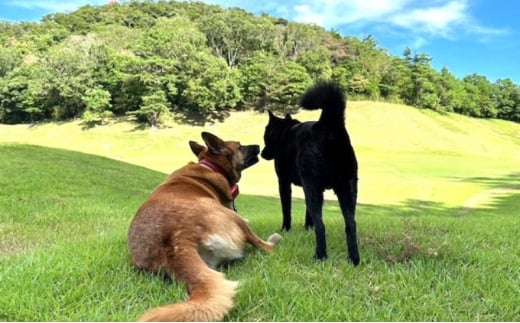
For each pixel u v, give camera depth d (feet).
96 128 182.09
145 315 6.84
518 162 129.39
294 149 13.56
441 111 229.04
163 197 10.68
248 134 176.24
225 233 10.12
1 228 19.95
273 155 15.15
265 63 204.74
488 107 251.39
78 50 197.67
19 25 302.04
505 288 9.30
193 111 197.77
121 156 147.84
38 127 191.42
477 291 9.18
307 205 11.34
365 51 264.31
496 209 54.75
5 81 197.16
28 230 19.75
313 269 10.50
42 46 241.96
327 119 10.85
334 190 11.20
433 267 10.50
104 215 24.08
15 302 8.44
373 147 155.12
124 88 189.06
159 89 181.57
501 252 12.46
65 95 186.39
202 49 204.03
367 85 223.10
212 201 11.05
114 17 298.15
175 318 6.79
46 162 41.78
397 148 157.17
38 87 189.47
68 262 10.82
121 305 8.46
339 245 12.88
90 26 290.56
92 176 39.01
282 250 11.91
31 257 11.71
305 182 11.28
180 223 9.59
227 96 193.16
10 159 40.45
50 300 8.59
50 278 9.63
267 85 197.88
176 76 187.32
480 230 16.58
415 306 8.38
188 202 10.29
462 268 10.44
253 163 14.55
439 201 62.95
